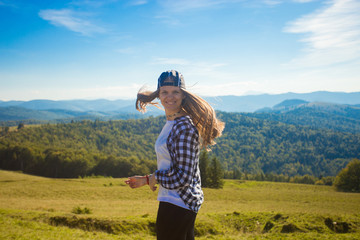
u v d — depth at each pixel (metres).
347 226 10.23
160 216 1.81
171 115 1.92
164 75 1.91
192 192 1.78
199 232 11.35
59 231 9.56
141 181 1.76
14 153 115.38
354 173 68.31
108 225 11.14
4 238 7.16
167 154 1.80
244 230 12.14
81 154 117.75
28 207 23.17
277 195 50.03
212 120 1.93
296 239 8.88
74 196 40.72
